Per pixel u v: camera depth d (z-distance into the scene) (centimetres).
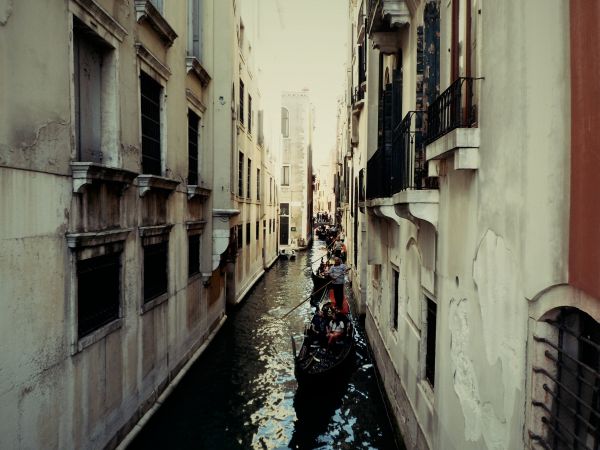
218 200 1135
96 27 535
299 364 884
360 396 907
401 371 695
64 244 472
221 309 1348
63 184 468
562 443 274
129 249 638
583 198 232
